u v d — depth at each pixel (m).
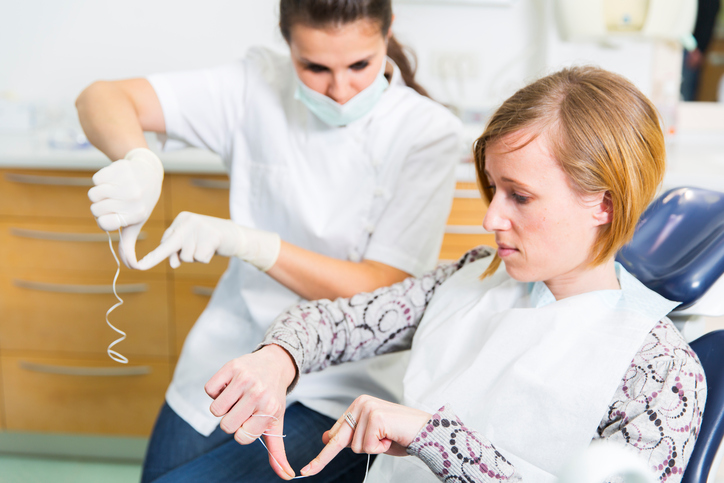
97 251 1.98
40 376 2.07
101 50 2.43
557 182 0.70
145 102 1.14
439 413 0.67
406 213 1.08
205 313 1.22
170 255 0.89
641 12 2.12
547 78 0.75
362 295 0.96
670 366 0.69
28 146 2.07
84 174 1.94
